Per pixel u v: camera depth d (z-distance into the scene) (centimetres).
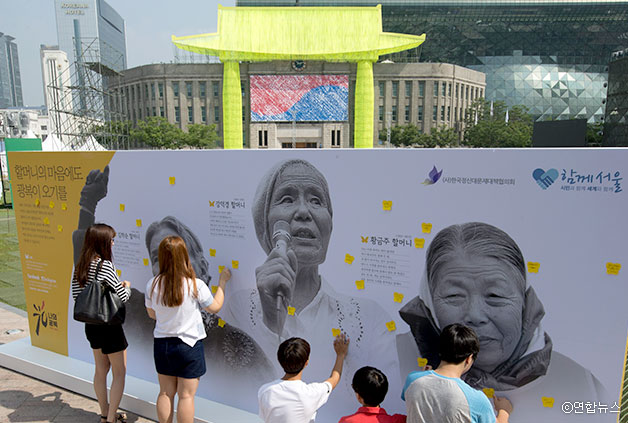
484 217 226
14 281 823
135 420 331
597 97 7462
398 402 267
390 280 259
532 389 226
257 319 314
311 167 278
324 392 239
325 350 288
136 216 361
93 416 335
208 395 346
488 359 234
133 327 380
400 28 7725
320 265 283
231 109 5400
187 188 332
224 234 320
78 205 390
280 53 5159
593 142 5603
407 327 256
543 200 211
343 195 268
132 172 357
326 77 5859
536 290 218
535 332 221
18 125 2806
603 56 7581
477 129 5875
